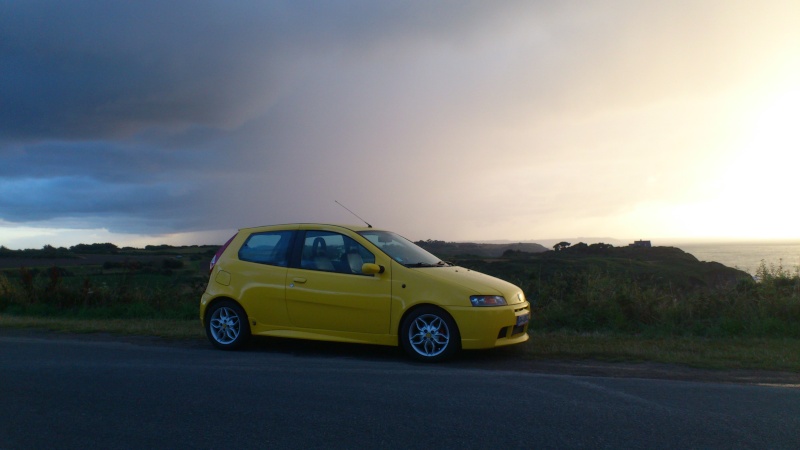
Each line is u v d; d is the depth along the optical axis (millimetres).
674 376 6840
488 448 4508
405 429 4941
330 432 4887
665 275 13156
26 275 16031
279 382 6535
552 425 5012
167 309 14148
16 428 5082
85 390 6266
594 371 7113
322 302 8148
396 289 7820
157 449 4570
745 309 10656
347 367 7332
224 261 8953
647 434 4785
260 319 8523
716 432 4828
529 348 8555
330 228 8547
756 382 6555
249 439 4754
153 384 6496
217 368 7305
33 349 8836
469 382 6492
